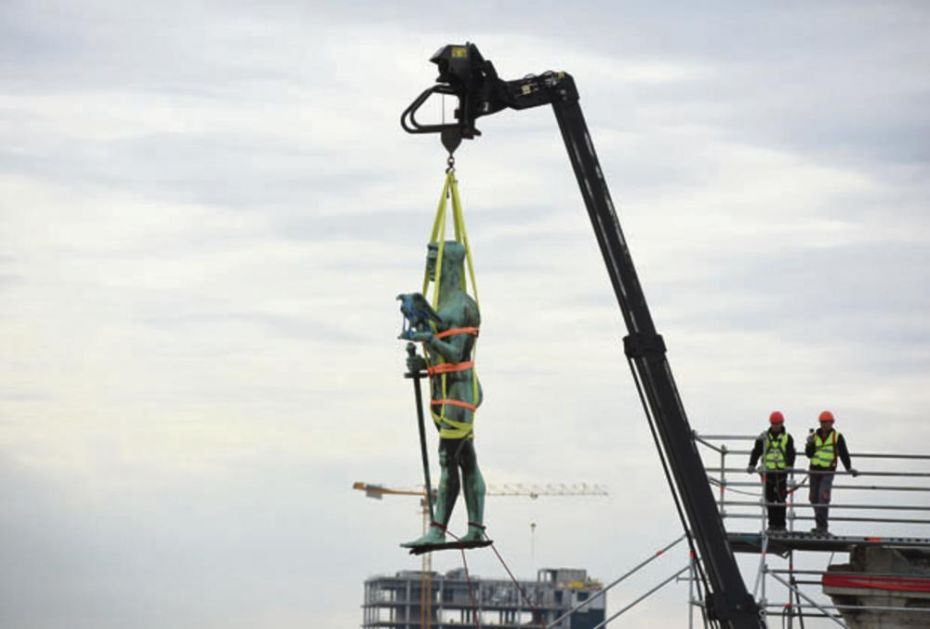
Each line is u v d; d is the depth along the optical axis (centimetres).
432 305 2966
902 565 4053
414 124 3259
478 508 2947
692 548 3653
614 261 3575
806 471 3850
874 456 3962
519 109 3491
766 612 3850
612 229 3562
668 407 3588
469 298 2975
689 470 3594
